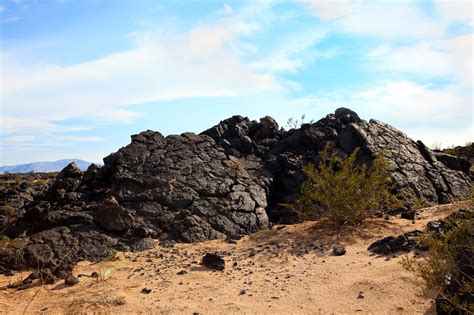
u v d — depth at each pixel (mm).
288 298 7348
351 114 18625
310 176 12680
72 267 9422
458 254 6352
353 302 6949
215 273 8977
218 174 14602
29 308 7309
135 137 15742
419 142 17562
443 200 14773
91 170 15242
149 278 8797
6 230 12273
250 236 11938
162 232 12062
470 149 22688
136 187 13531
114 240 11141
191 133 16781
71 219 11844
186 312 6926
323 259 9312
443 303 5973
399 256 8789
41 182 23141
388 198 12477
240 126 18391
